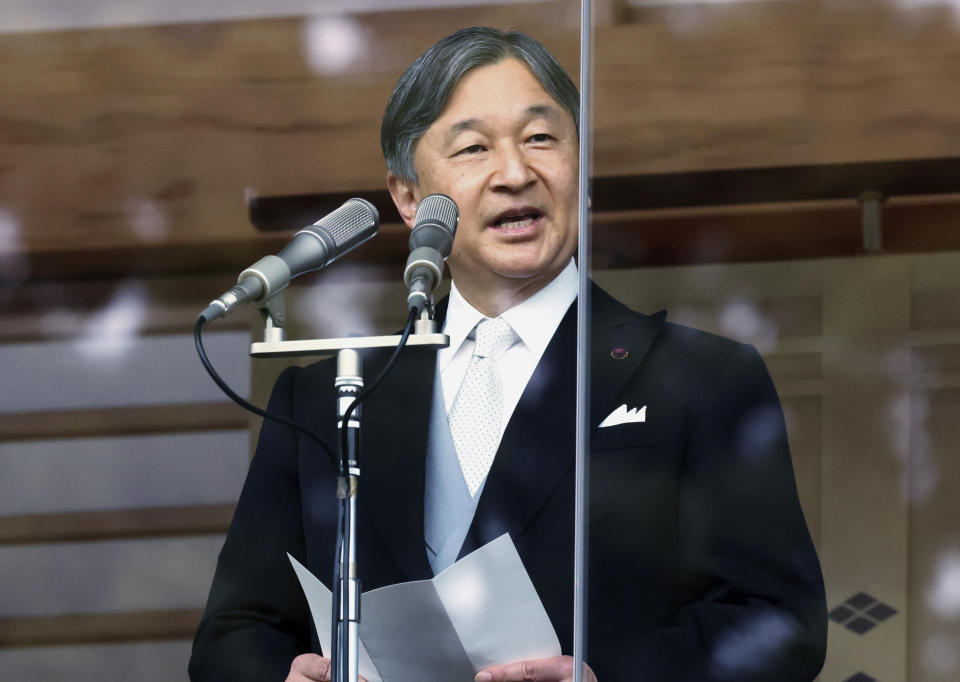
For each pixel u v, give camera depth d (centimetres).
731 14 1005
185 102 1064
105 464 1069
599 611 512
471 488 550
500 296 582
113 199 1060
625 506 525
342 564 444
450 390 572
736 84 999
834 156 988
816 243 990
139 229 1055
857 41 995
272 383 1046
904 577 869
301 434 573
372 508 543
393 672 491
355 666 438
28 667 1045
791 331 966
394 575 532
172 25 1070
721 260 984
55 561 1064
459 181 582
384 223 1029
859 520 886
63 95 1072
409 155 602
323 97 1052
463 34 603
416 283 455
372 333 1010
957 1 985
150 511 1052
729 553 516
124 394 1076
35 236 1061
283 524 562
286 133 1054
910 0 991
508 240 572
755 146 991
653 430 538
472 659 482
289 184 1048
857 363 941
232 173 1054
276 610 553
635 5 1020
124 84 1069
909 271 960
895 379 923
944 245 961
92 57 1074
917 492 887
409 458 550
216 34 1068
